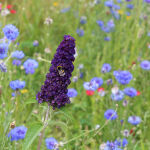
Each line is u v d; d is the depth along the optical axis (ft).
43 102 3.60
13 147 3.97
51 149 4.17
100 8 7.16
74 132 4.76
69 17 6.80
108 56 5.82
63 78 3.51
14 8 6.27
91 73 5.61
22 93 4.66
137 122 4.50
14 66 4.73
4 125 3.97
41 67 5.25
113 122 4.39
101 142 4.35
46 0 7.07
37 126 3.54
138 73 5.47
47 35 5.60
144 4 6.48
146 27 6.21
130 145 4.37
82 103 5.08
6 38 4.40
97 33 6.40
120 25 6.16
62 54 3.48
